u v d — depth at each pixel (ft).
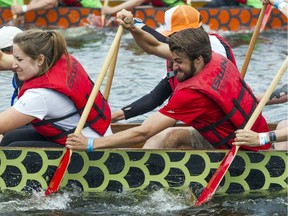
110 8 124.06
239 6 126.62
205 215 53.21
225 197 55.98
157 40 59.31
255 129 56.80
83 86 55.11
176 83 60.54
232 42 115.85
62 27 125.70
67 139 54.03
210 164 55.88
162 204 54.65
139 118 76.13
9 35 58.13
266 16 81.56
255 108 56.29
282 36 119.96
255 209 54.24
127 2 123.54
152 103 64.18
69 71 54.29
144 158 55.57
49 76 53.36
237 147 54.75
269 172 56.65
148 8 123.85
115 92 85.40
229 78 54.90
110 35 120.26
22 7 124.26
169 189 55.88
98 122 56.18
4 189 55.47
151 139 59.88
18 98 54.65
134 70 95.76
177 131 59.26
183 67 53.36
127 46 111.45
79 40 117.19
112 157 55.42
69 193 55.47
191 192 55.72
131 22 57.16
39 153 54.85
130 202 54.85
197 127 55.88
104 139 54.08
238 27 124.57
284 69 55.83
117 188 55.77
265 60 101.76
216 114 54.85
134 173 55.67
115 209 53.93
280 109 79.41
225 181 56.44
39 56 52.90
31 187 55.31
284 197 55.98
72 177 55.52
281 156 56.59
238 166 56.34
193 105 53.62
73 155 55.26
